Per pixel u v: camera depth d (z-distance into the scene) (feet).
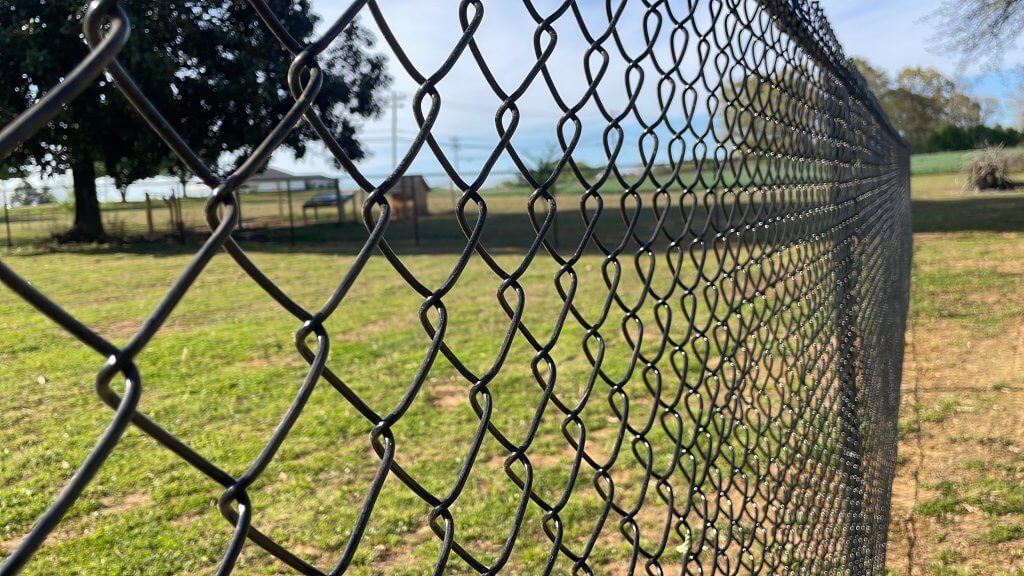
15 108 50.62
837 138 8.26
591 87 3.30
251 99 53.83
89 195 74.08
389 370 22.02
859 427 9.28
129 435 16.47
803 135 6.55
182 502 13.04
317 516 12.51
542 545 11.35
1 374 22.31
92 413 18.34
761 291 5.53
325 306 2.03
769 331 5.70
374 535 11.84
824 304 7.33
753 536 5.48
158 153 58.49
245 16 49.47
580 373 20.56
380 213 2.27
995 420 15.80
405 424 16.99
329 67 67.77
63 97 1.34
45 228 87.30
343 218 101.04
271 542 1.88
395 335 27.37
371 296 37.27
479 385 2.84
